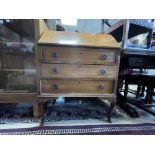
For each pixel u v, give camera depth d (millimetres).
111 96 1110
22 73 1322
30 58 1338
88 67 1044
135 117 1341
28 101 1171
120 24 1423
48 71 1017
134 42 1820
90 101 1729
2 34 1308
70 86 1063
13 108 1403
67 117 1253
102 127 1116
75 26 2102
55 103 1618
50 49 986
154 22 1457
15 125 1103
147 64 1494
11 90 1215
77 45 993
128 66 1493
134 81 1611
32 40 1265
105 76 1075
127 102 1766
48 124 1132
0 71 1333
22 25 1275
